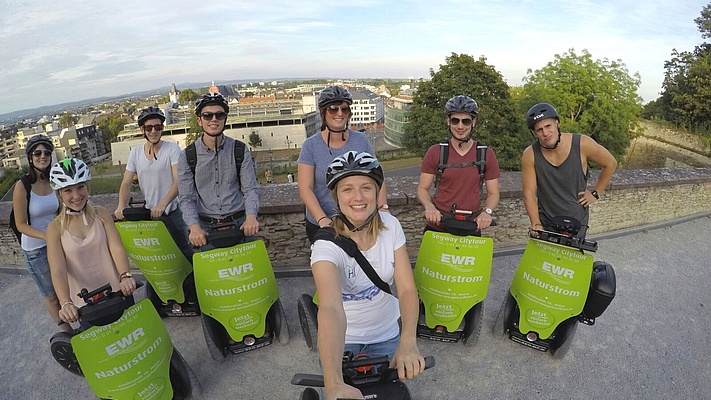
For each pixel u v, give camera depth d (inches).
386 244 77.2
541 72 1070.4
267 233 179.8
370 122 4992.6
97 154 4062.5
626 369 125.2
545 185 129.7
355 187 70.2
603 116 976.9
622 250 216.7
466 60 905.5
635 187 231.3
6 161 3041.3
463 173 126.9
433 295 125.7
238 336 122.3
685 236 239.0
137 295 171.2
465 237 122.6
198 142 123.3
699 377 122.6
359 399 53.0
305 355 129.8
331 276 69.7
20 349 139.2
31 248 126.1
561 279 119.3
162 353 102.7
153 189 140.5
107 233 107.6
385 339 81.0
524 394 114.5
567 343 122.2
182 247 150.6
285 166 2362.2
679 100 894.4
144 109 134.0
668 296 171.3
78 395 117.3
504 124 890.1
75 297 106.2
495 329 137.9
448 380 119.6
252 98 4318.4
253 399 113.0
